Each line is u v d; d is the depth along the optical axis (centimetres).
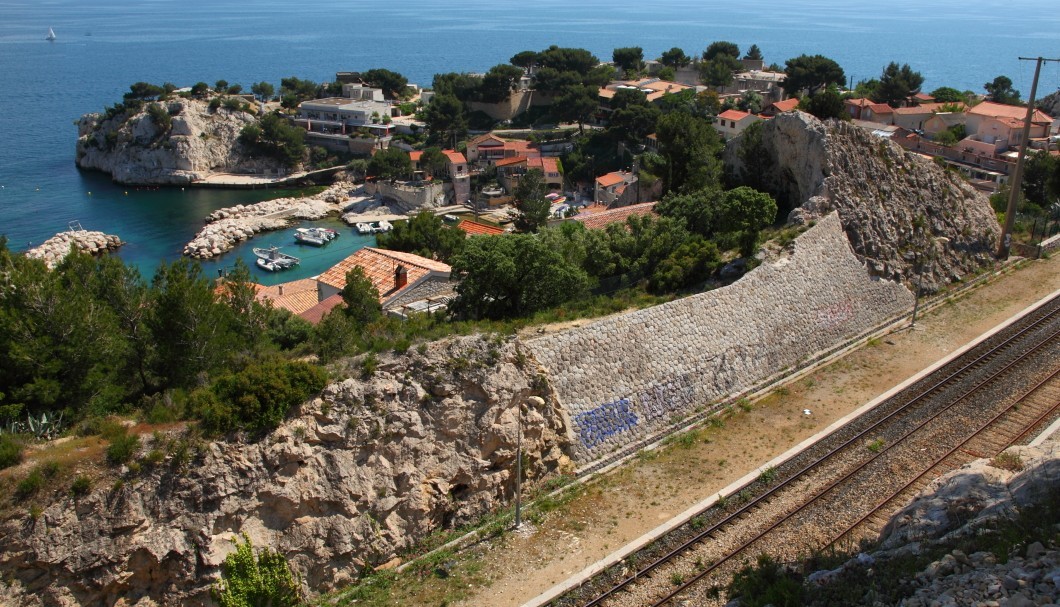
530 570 3334
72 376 3269
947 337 5638
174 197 16500
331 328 4003
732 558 3347
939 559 2575
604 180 13038
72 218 14562
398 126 19162
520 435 3750
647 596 3144
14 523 2741
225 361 3759
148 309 3653
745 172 7506
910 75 16212
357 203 15350
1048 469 2816
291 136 18038
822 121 6688
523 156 15588
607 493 3891
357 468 3403
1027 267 6956
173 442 3048
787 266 5491
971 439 4194
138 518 2920
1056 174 8950
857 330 5806
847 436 4350
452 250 7900
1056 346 5338
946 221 6881
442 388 3672
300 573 3206
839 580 2705
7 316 3141
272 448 3222
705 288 5472
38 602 2759
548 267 4894
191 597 2980
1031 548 2398
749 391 4903
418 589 3228
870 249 6188
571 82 18975
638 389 4425
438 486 3581
